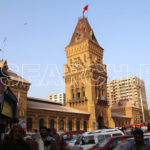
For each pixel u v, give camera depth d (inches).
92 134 703.1
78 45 3191.4
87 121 2726.4
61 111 2329.0
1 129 1141.7
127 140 409.7
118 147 404.5
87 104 2839.6
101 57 3373.5
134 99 6392.7
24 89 1982.0
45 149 378.3
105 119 2989.7
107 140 501.7
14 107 1194.0
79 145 679.1
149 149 263.6
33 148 357.7
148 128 1233.4
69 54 3272.6
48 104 2613.2
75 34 3417.8
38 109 2068.2
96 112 2819.9
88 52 3061.0
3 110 967.0
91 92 2847.0
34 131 1797.5
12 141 263.9
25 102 1947.6
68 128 2380.7
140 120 4544.8
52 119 2223.2
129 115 4237.2
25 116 1892.2
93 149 490.3
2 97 924.6
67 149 778.2
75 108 2957.7
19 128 270.8
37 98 2600.9
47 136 407.2
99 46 3356.3
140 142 279.1
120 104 4517.7
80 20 3516.2
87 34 3262.8
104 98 3073.3
